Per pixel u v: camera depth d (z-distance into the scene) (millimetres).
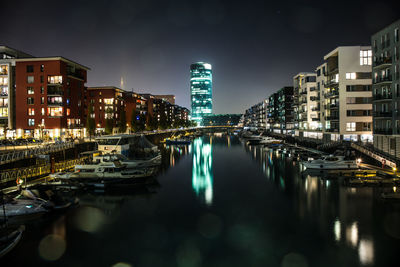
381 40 45156
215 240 21531
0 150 45719
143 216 26844
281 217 26047
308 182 38750
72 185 34906
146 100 160125
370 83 62719
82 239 21922
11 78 75500
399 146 40531
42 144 55625
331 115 70062
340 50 63375
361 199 30172
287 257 18891
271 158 65000
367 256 18750
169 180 42500
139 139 56969
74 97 82250
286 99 127875
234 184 39500
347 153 50875
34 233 23000
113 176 37531
